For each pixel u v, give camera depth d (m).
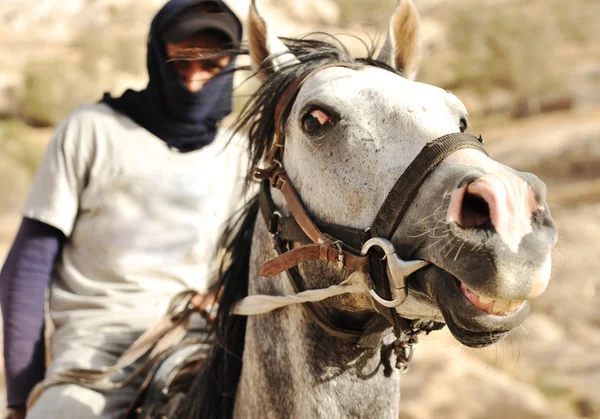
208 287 2.78
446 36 28.59
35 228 2.67
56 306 2.70
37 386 2.47
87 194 2.69
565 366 8.20
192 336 2.64
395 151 1.79
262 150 2.13
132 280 2.67
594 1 29.73
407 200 1.70
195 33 2.73
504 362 8.23
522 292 1.49
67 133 2.69
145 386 2.40
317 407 1.96
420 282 1.69
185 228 2.74
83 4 28.25
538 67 23.06
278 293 2.05
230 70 2.40
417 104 1.83
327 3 30.50
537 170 15.99
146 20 28.36
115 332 2.60
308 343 1.98
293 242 2.01
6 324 2.60
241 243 2.24
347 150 1.84
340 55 2.13
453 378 7.11
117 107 2.77
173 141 2.78
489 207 1.51
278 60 2.19
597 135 16.62
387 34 2.28
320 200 1.90
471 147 1.71
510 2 31.03
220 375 2.18
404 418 6.52
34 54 25.72
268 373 2.04
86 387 2.43
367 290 1.81
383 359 2.01
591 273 10.50
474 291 1.51
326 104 1.88
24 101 23.27
